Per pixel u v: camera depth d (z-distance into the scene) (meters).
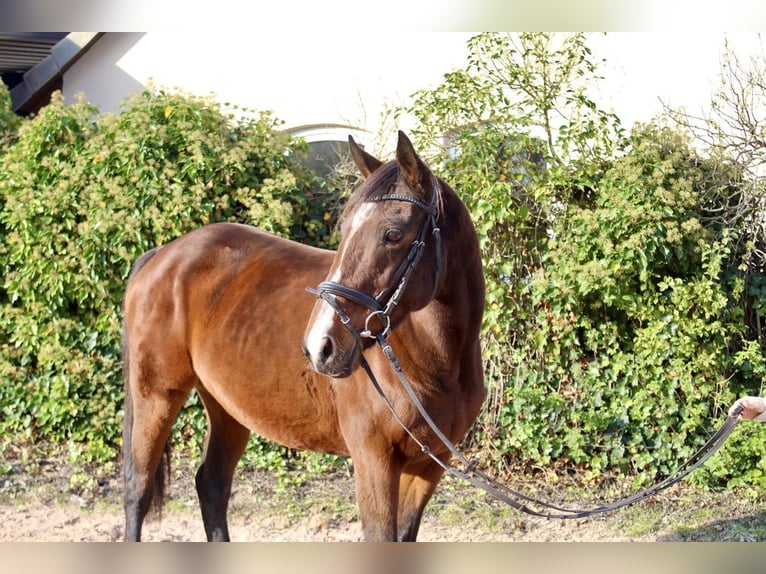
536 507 5.35
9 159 6.22
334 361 2.76
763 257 5.77
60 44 9.05
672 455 5.66
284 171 6.08
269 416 3.66
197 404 5.92
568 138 5.89
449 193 3.15
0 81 7.59
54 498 5.45
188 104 6.13
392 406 3.10
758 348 5.71
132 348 4.20
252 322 3.73
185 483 5.74
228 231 4.20
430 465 3.35
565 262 5.65
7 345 6.23
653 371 5.68
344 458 5.92
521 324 5.89
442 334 3.11
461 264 3.13
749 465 5.62
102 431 6.07
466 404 3.27
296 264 3.86
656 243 5.50
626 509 5.33
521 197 5.85
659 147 5.91
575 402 5.77
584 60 6.30
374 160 3.24
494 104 6.07
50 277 5.98
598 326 5.83
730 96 6.70
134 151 5.91
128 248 5.95
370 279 2.84
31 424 6.23
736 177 5.80
